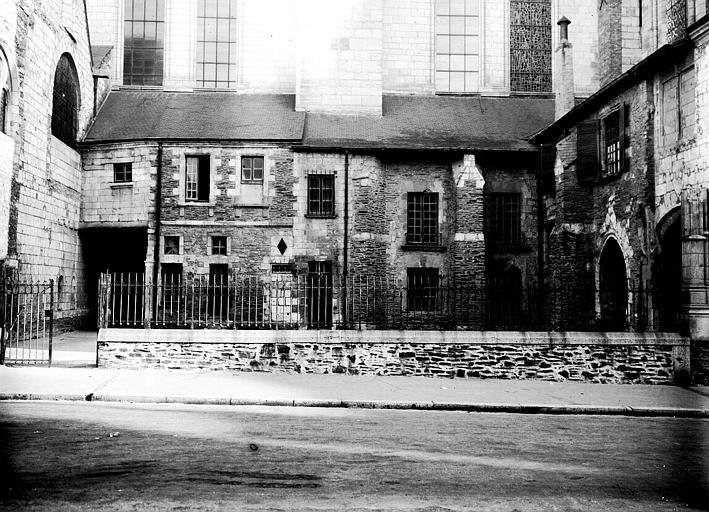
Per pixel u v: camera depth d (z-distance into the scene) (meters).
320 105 34.00
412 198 31.64
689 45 19.89
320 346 18.14
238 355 18.11
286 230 30.33
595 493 8.07
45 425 11.43
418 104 35.91
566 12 37.75
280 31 36.75
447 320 30.59
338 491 7.80
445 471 8.88
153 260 29.78
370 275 30.41
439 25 37.78
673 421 13.69
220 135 30.59
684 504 7.72
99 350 18.05
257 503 7.29
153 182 29.97
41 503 7.19
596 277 25.50
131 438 10.49
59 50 28.20
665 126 21.41
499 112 35.53
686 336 18.38
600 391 16.61
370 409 14.16
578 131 26.02
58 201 28.22
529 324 29.55
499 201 31.89
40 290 26.31
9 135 23.83
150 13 36.97
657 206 21.47
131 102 34.59
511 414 14.10
